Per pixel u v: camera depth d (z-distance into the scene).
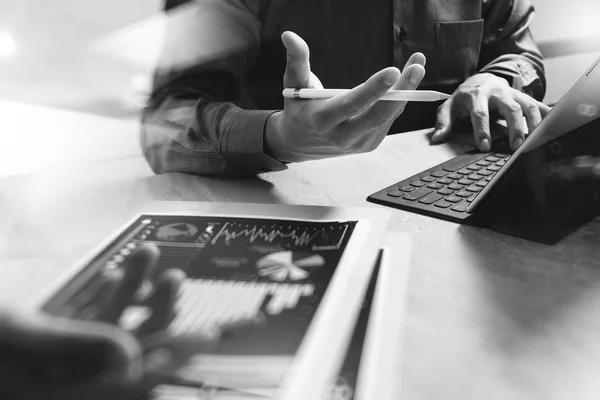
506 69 0.98
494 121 0.82
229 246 0.40
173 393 0.25
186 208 0.48
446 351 0.29
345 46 1.06
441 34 1.08
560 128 0.45
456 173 0.61
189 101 0.72
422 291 0.36
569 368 0.28
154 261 0.28
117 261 0.37
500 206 0.47
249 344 0.28
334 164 0.67
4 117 1.43
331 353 0.28
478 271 0.39
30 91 1.51
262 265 0.37
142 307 0.26
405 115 1.13
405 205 0.51
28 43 1.54
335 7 1.03
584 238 0.44
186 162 0.65
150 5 1.36
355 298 0.33
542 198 0.45
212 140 0.64
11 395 0.20
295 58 0.53
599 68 0.47
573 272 0.39
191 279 0.35
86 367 0.20
